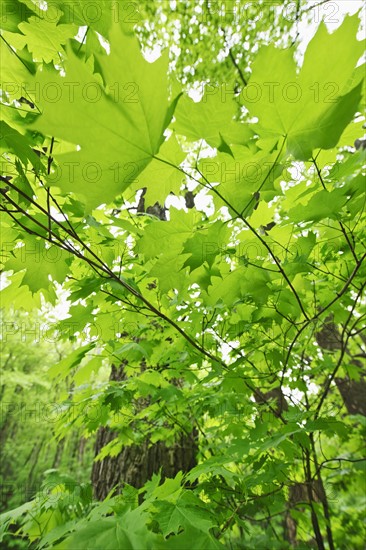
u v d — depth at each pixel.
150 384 0.70
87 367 0.68
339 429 0.62
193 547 0.32
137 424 0.88
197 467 0.54
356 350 1.46
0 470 5.72
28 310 0.63
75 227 0.50
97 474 1.15
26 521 0.57
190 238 0.39
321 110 0.26
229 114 0.28
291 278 0.50
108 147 0.25
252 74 0.26
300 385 0.76
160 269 0.42
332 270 0.64
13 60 0.36
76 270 0.62
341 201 0.36
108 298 0.55
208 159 0.32
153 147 0.26
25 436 5.82
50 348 5.75
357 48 0.23
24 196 0.36
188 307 0.65
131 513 0.36
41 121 0.22
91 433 0.75
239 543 0.83
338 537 1.11
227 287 0.49
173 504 0.40
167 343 0.72
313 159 0.37
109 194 0.27
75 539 0.30
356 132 0.39
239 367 0.63
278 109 0.27
